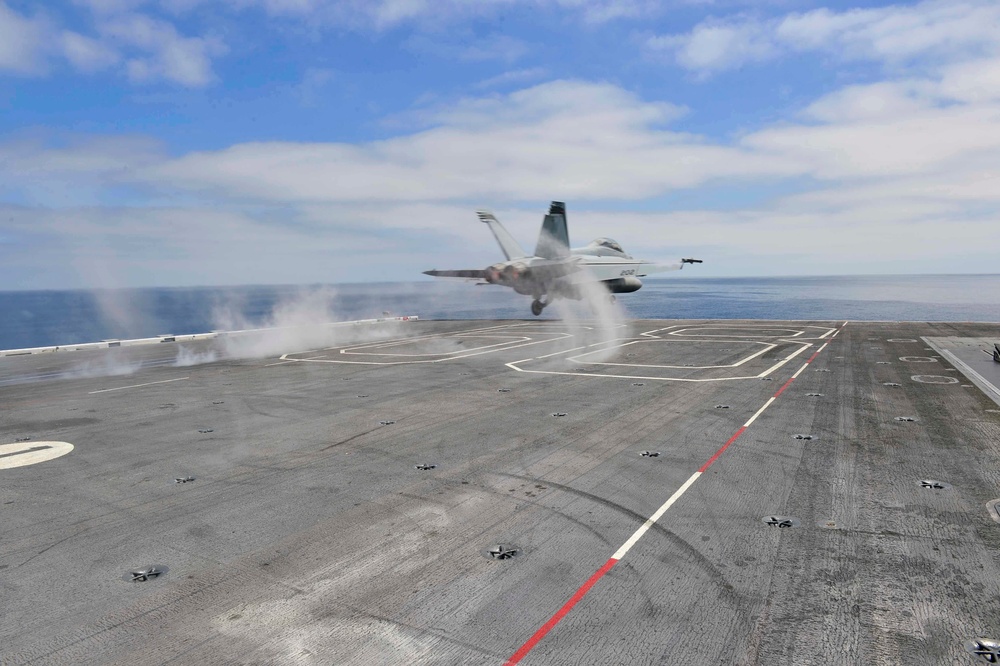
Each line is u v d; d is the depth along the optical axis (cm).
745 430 1202
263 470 1008
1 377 2158
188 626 542
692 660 479
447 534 734
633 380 1806
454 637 516
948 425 1218
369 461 1046
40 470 1030
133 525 782
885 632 513
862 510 786
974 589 582
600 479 925
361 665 480
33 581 634
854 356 2239
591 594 586
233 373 2145
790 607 557
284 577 633
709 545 691
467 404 1506
